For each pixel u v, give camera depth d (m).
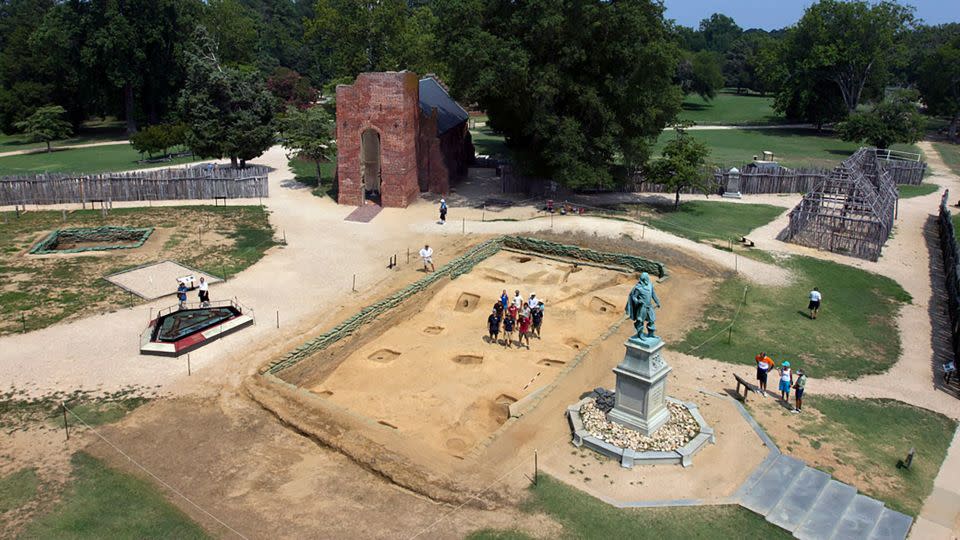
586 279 47.62
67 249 51.03
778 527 22.06
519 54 57.12
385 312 40.56
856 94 123.94
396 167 62.59
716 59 172.88
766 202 71.44
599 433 26.86
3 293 41.22
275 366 32.28
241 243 52.62
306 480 23.89
